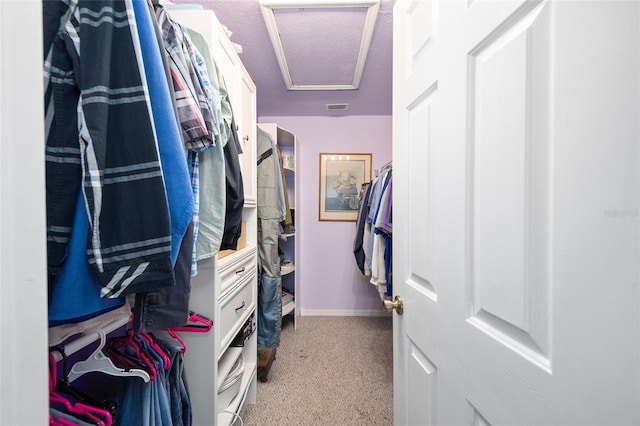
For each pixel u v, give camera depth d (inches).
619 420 11.7
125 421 27.2
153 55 22.2
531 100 15.8
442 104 24.8
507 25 17.7
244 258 53.0
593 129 12.7
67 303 18.4
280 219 82.9
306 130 111.6
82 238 18.5
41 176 13.0
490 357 19.1
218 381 42.1
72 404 21.9
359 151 111.3
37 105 12.8
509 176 17.5
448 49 23.8
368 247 80.9
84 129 18.0
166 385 31.9
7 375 11.7
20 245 12.2
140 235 19.2
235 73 48.0
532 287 15.9
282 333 94.2
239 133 49.4
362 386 65.9
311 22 56.0
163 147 22.3
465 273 21.8
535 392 15.6
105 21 18.9
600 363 12.4
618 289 11.8
